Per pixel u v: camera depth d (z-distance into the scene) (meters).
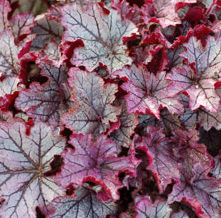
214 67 0.59
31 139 0.57
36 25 0.70
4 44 0.65
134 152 0.56
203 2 0.65
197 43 0.59
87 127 0.58
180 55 0.59
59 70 0.62
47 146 0.58
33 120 0.59
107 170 0.56
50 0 0.75
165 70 0.62
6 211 0.55
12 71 0.65
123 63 0.60
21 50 0.63
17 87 0.61
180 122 0.60
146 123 0.61
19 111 0.63
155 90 0.59
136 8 0.67
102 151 0.57
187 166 0.59
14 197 0.56
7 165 0.56
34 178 0.57
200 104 0.56
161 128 0.59
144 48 0.63
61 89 0.62
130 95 0.57
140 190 0.58
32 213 0.55
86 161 0.56
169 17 0.62
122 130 0.59
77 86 0.58
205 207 0.57
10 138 0.57
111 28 0.62
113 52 0.62
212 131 0.63
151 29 0.64
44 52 0.63
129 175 0.56
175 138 0.60
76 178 0.54
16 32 0.69
